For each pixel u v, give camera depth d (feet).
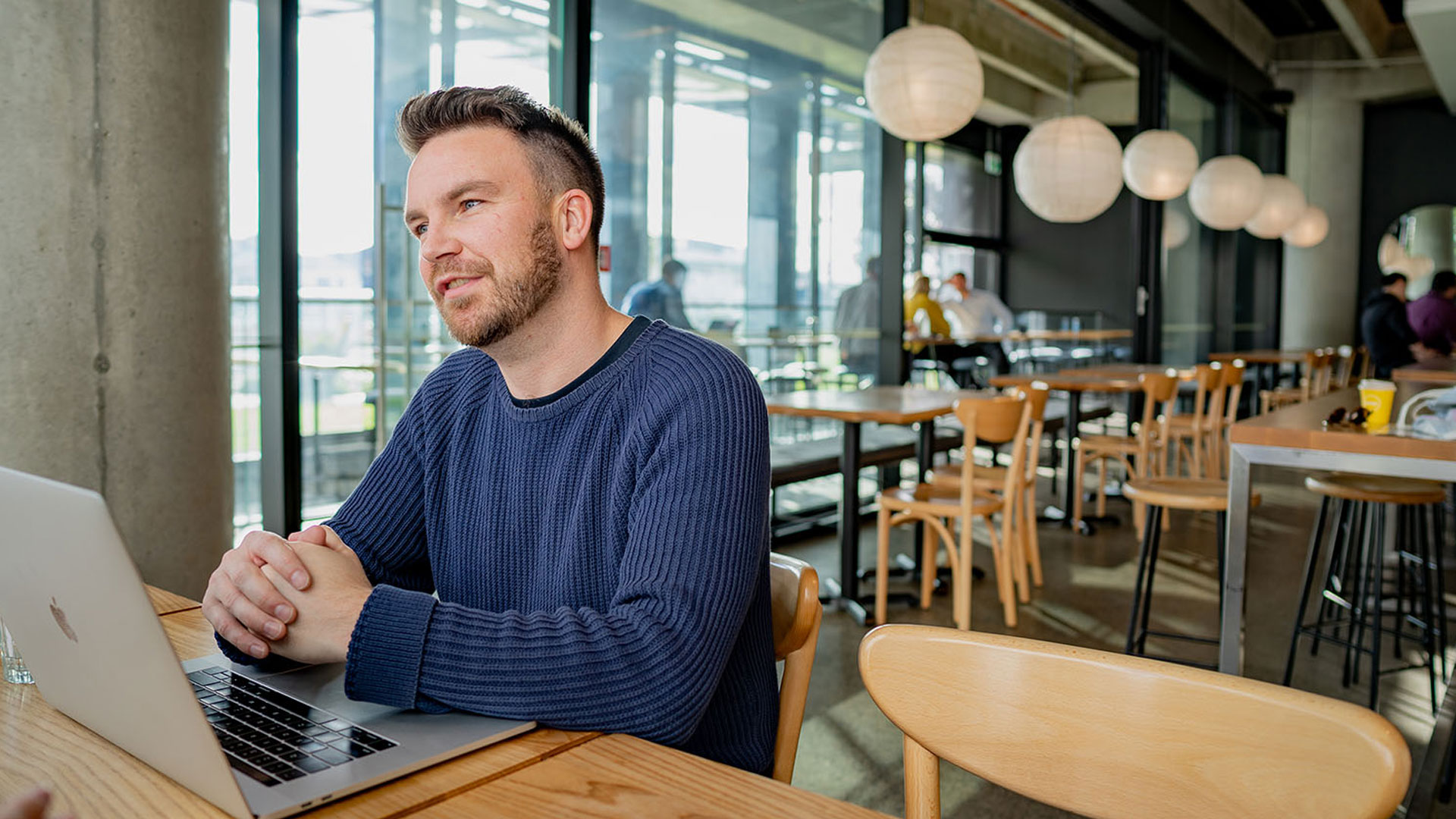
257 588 3.15
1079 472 18.31
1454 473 7.43
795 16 16.72
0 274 7.09
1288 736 2.40
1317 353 26.63
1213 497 10.42
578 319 3.70
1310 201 40.40
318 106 10.66
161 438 7.86
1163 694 2.60
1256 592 14.12
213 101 8.16
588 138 3.81
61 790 2.43
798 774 8.32
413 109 3.64
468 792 2.49
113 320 7.55
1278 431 8.15
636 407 3.61
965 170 40.50
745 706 3.66
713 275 15.30
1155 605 13.37
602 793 2.48
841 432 18.06
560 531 3.68
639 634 3.09
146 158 7.68
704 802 2.43
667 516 3.34
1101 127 18.86
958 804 7.84
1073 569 15.35
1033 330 42.06
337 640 3.06
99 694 2.60
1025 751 2.76
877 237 19.01
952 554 12.32
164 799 2.39
